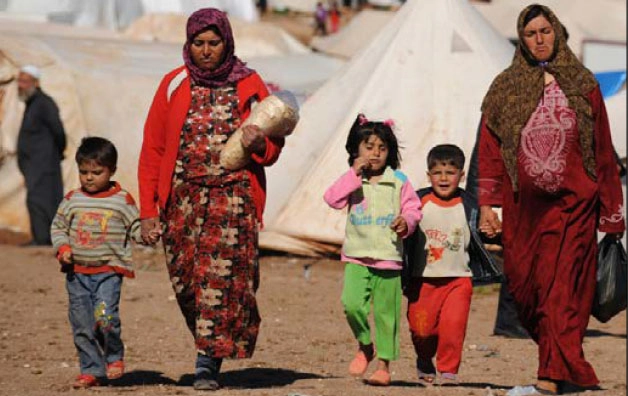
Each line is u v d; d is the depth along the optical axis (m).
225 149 11.75
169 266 12.06
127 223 12.34
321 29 75.88
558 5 51.66
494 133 11.81
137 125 28.41
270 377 13.62
